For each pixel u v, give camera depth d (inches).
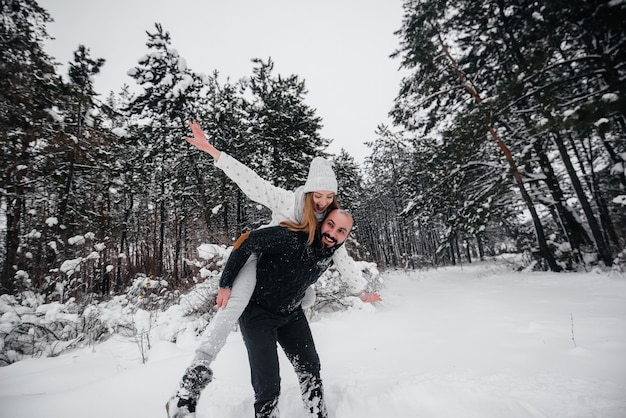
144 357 136.3
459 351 104.0
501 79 456.4
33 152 396.2
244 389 83.4
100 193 546.0
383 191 1315.2
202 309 192.2
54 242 314.7
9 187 362.3
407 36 484.7
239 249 62.6
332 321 170.9
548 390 66.1
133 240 880.3
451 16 447.8
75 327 182.7
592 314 151.9
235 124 570.9
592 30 313.7
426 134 541.3
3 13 380.8
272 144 555.2
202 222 303.3
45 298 253.0
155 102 546.0
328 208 67.7
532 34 335.0
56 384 108.1
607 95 287.0
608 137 445.4
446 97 493.0
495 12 437.1
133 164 658.8
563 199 477.4
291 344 68.7
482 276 460.8
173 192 620.7
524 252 532.4
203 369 54.7
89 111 513.0
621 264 344.5
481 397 64.8
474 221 474.9
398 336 133.7
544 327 128.7
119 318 175.3
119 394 85.0
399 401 66.4
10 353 154.9
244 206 604.1
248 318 63.5
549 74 406.6
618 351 91.1
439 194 555.8
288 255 62.6
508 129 479.5
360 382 80.5
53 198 458.3
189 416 51.6
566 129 309.4
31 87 402.9
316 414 62.8
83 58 506.3
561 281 316.8
